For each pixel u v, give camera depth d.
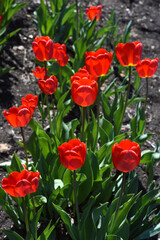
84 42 2.31
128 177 1.84
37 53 1.73
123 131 2.20
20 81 2.46
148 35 3.07
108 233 1.63
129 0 3.41
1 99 2.31
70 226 1.61
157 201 1.70
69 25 2.72
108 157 1.87
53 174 1.73
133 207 1.72
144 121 1.96
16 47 2.70
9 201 1.74
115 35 2.77
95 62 1.59
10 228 1.78
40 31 2.62
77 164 1.44
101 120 1.98
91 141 1.85
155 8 3.39
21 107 1.54
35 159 1.84
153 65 1.79
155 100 2.48
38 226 1.78
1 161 2.00
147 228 1.73
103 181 1.83
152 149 2.12
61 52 1.85
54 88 1.73
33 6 3.07
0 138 2.09
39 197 1.66
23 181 1.41
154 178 1.99
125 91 2.52
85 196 1.77
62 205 1.75
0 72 2.30
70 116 2.27
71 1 3.22
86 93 1.51
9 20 2.73
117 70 2.68
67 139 1.87
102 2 3.32
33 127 1.90
